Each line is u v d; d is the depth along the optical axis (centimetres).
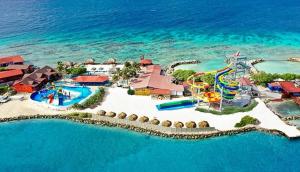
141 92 10369
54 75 11881
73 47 16238
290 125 8531
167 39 17388
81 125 8894
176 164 7300
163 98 10088
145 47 16075
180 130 8288
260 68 13025
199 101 9775
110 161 7456
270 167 7131
